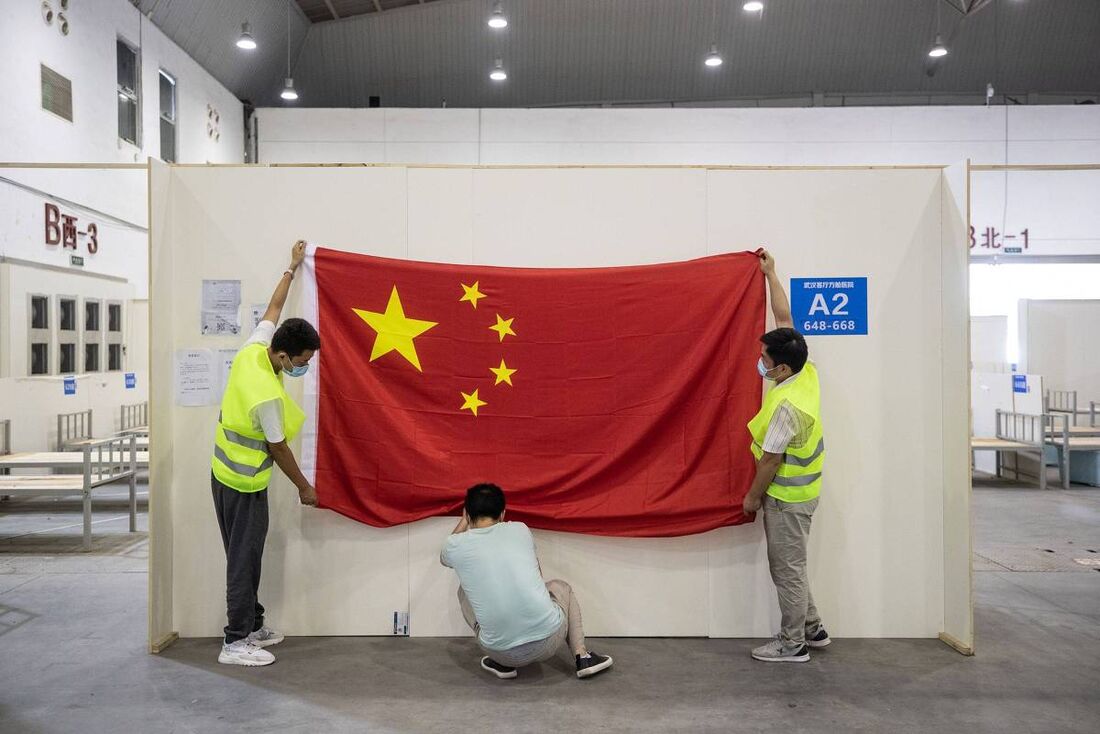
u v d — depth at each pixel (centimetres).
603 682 335
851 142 1324
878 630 393
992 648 379
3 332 746
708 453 382
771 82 1430
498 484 381
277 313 376
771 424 341
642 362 384
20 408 729
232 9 1154
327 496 379
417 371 384
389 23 1368
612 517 379
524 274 387
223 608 390
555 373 386
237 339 390
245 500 350
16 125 751
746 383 382
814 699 319
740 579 390
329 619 388
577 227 394
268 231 391
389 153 1331
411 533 387
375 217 392
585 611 388
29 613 436
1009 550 598
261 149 1331
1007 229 1341
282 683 333
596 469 381
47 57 802
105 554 588
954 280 381
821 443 354
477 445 385
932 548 393
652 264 391
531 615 321
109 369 940
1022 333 1083
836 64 1404
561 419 386
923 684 335
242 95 1362
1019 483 943
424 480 380
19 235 763
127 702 314
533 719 300
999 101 1431
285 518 386
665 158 1330
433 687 329
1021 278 1413
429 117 1329
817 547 393
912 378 394
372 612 388
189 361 388
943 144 1327
